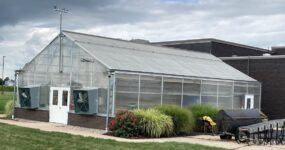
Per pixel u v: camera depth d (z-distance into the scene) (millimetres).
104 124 22938
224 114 20781
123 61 25109
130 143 17141
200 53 35844
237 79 31906
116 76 22797
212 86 29438
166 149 15828
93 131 22406
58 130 21750
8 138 16641
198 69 30234
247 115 21188
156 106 23422
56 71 26469
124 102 23109
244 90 32656
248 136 19703
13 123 24484
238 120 20672
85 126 24000
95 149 14938
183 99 26875
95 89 23547
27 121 26688
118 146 16016
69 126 24359
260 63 36031
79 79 24938
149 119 21000
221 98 30219
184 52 34188
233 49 44094
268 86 35406
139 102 23922
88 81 24344
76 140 17000
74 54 25469
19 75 28969
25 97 27531
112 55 25500
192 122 23312
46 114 26734
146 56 28547
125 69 23359
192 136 22422
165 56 30531
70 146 15336
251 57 36531
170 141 18797
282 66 34688
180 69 28297
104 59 24062
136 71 23797
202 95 28422
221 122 20891
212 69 32062
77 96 24078
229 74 32500
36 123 25391
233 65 37625
